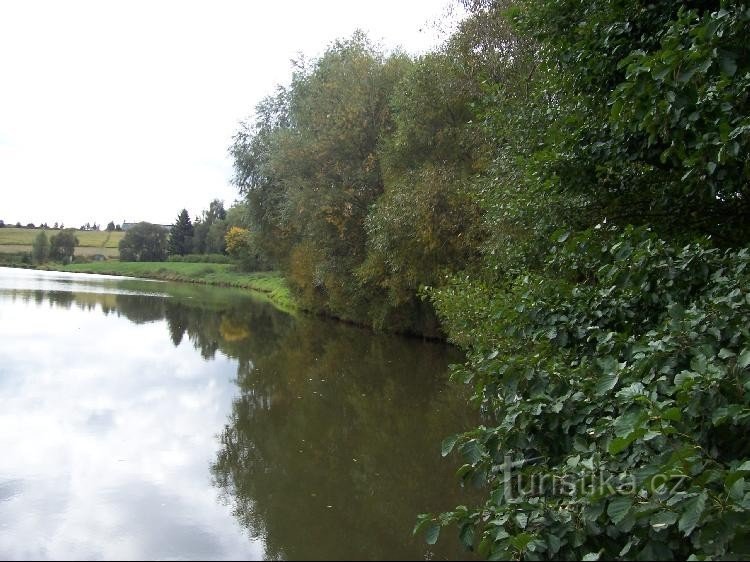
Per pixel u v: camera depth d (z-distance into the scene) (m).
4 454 7.78
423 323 21.55
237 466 7.68
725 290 4.71
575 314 5.74
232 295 44.75
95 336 19.05
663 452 3.60
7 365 13.70
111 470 7.34
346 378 14.02
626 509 3.43
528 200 8.99
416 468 7.71
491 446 4.70
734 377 3.83
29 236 91.31
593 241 6.30
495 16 15.66
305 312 33.22
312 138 25.00
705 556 2.99
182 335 20.28
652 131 5.60
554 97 9.71
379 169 23.36
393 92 22.22
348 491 6.87
